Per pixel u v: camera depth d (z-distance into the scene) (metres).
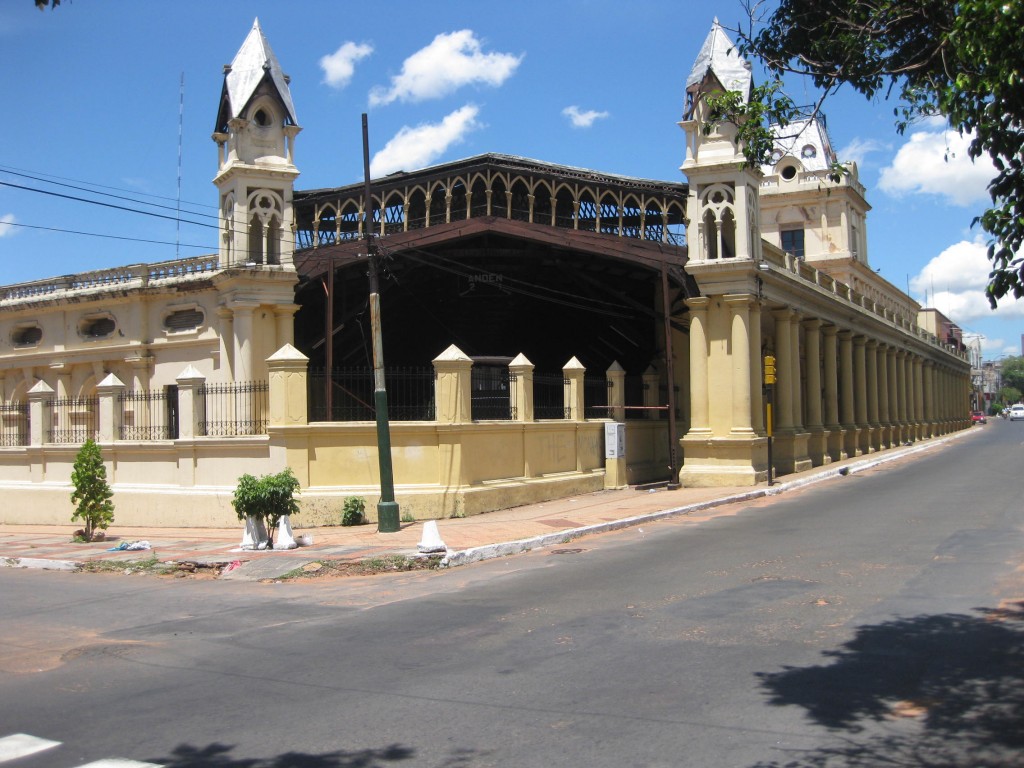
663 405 29.09
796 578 10.91
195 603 11.40
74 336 29.53
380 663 7.78
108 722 6.37
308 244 28.80
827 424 34.00
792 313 28.86
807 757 5.24
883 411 44.00
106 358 28.53
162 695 7.05
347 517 17.69
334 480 18.17
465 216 26.67
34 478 22.88
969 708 6.02
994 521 15.16
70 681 7.64
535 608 9.91
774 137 8.18
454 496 18.36
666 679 6.90
